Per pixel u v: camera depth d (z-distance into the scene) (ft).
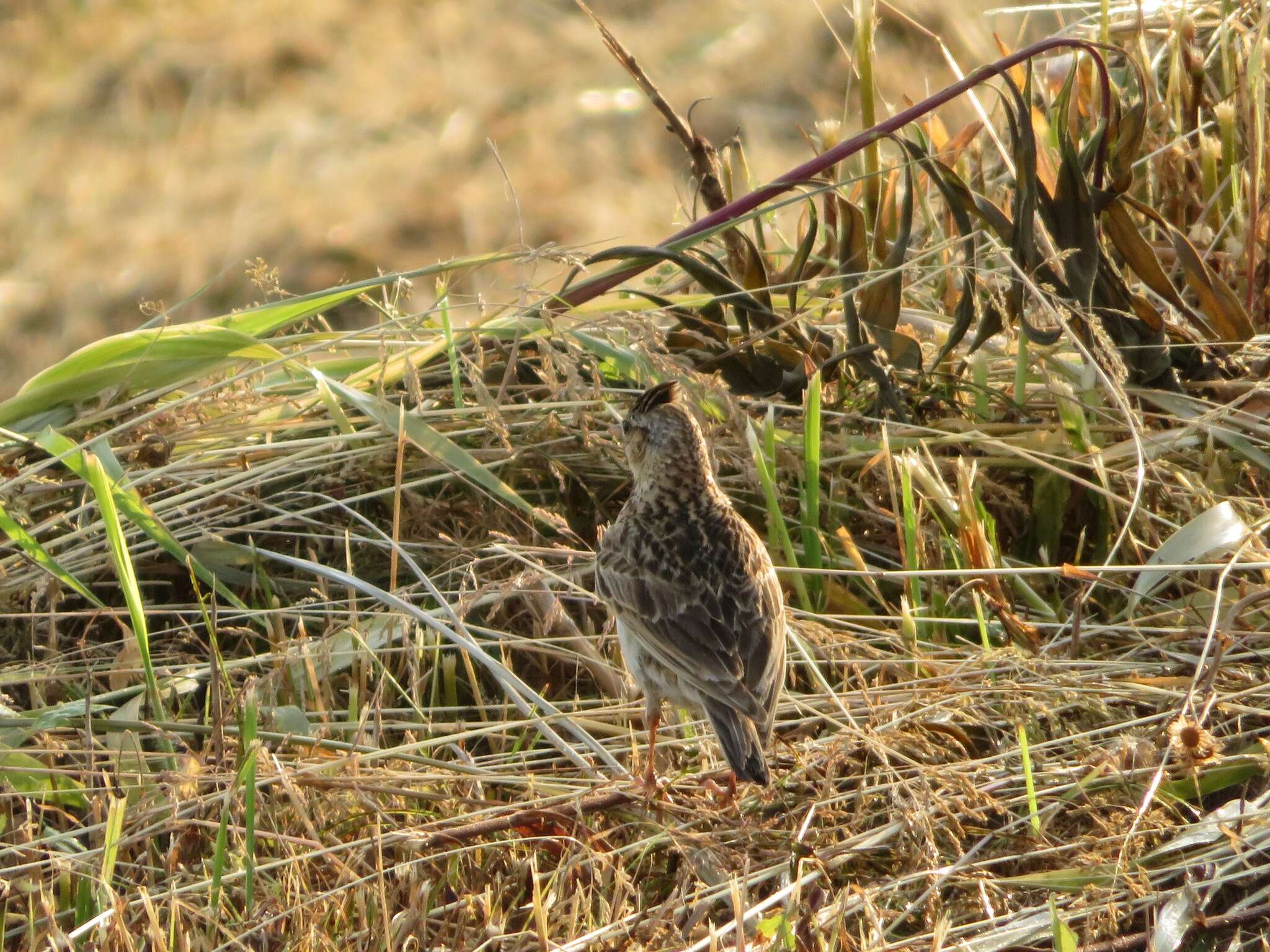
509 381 37.86
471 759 28.94
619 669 32.65
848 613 33.60
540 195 68.44
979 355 38.73
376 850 25.91
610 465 37.29
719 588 28.53
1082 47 36.35
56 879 26.48
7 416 35.99
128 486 33.55
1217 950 24.45
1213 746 26.03
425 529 36.17
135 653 32.45
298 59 81.87
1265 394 36.01
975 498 34.37
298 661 31.22
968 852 26.22
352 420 37.78
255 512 36.42
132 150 74.18
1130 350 37.09
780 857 26.35
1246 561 32.14
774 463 35.06
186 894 25.70
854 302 37.06
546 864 26.99
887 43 74.59
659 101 39.47
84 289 63.67
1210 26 47.47
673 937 24.41
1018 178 36.06
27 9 85.87
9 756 28.63
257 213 67.92
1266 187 39.83
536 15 85.46
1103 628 31.78
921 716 28.55
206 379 40.32
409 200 68.23
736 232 38.45
